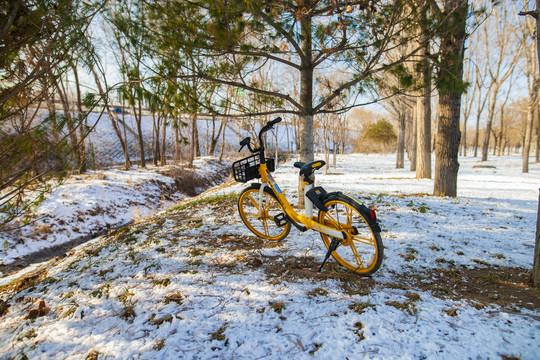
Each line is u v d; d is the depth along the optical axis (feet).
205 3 12.41
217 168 64.59
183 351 6.56
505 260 10.94
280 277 9.66
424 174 42.09
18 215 10.36
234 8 12.03
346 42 14.88
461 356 6.03
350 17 14.34
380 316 7.39
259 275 9.82
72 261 13.21
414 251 11.61
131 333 7.34
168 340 6.93
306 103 17.21
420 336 6.66
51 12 8.14
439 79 15.84
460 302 8.08
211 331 7.14
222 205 20.34
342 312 7.64
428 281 9.48
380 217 16.96
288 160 85.05
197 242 13.21
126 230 16.53
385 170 60.70
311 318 7.42
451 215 17.88
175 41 13.07
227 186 36.14
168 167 50.70
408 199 22.58
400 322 7.16
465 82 15.79
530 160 106.32
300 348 6.46
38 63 8.12
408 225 15.46
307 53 16.75
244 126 36.17
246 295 8.57
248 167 12.23
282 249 11.97
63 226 25.25
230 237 13.64
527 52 57.21
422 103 41.39
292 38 15.25
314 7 13.75
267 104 17.58
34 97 9.07
